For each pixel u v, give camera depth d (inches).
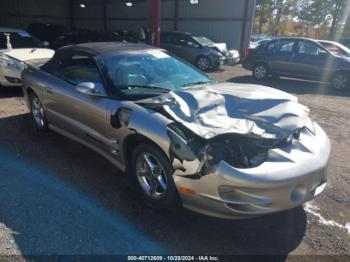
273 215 115.2
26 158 155.1
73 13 1015.6
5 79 272.8
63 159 154.9
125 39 594.2
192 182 97.1
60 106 157.4
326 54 380.2
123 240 100.3
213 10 718.5
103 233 103.0
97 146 140.9
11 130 193.0
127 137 117.6
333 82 374.9
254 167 94.1
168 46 544.4
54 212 112.7
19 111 232.5
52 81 161.8
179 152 97.9
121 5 885.2
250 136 98.8
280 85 398.9
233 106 115.6
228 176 91.7
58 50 171.6
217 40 732.0
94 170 144.5
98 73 136.9
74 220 108.8
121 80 133.7
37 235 100.9
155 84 137.4
